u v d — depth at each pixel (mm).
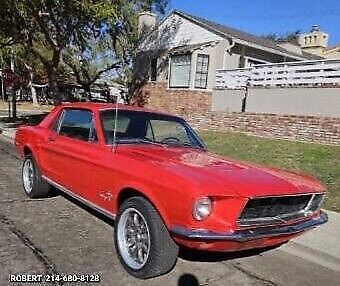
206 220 3502
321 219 4293
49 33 18312
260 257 4852
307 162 9977
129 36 23672
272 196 3723
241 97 16500
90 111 5250
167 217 3697
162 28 24047
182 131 5617
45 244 4707
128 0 22781
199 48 20484
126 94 26688
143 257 4000
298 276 4430
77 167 5109
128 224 4188
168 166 3986
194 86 20781
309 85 13664
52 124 6211
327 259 4883
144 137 5160
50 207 6211
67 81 39531
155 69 24312
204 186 3537
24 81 45906
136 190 4023
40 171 6355
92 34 18578
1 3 15500
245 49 22234
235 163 4590
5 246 4566
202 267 4391
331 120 11914
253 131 14258
